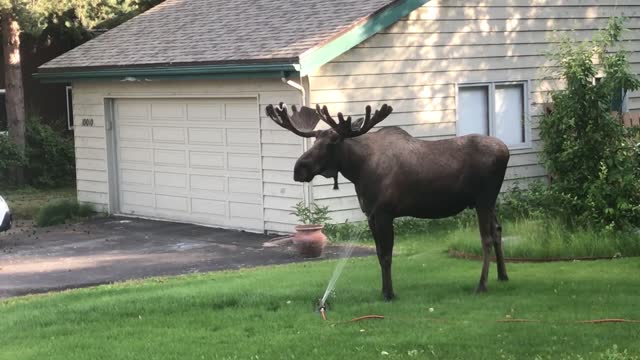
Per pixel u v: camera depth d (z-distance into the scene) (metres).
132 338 7.51
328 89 13.84
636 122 15.34
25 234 15.88
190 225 16.23
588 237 10.81
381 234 8.29
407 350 6.70
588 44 15.35
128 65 16.20
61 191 23.75
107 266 12.27
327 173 8.30
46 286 10.95
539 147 16.56
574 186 11.64
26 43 26.69
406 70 14.80
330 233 13.68
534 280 9.20
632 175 11.10
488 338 6.91
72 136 26.80
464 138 8.27
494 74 15.98
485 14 15.77
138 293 9.61
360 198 8.40
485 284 8.59
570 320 7.39
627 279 9.16
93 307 8.80
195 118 16.05
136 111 17.41
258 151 14.79
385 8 14.05
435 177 8.10
